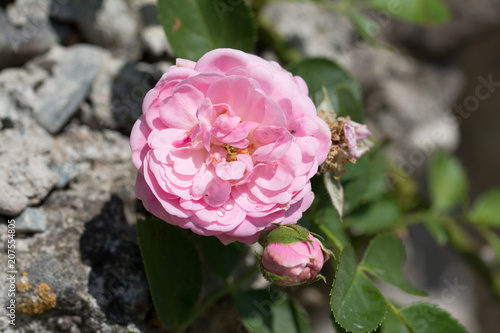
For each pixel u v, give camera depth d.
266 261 0.36
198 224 0.35
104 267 0.40
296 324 0.43
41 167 0.41
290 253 0.36
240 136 0.36
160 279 0.40
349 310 0.38
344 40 0.53
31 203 0.41
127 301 0.40
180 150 0.36
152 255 0.40
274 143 0.36
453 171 0.52
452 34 0.54
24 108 0.43
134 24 0.46
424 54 0.55
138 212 0.43
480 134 0.65
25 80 0.44
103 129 0.44
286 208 0.36
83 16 0.46
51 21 0.45
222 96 0.36
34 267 0.40
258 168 0.36
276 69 0.37
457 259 0.63
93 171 0.43
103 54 0.46
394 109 0.54
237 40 0.42
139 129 0.36
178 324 0.41
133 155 0.36
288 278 0.36
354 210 0.47
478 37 0.55
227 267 0.42
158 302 0.40
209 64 0.36
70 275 0.40
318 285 0.49
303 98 0.36
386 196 0.49
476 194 0.67
